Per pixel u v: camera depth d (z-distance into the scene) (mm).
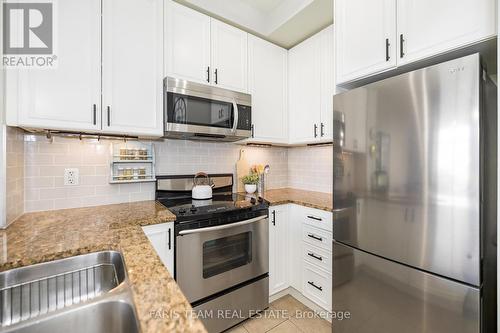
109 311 688
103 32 1431
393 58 1247
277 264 1984
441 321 1008
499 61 858
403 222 1120
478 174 906
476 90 909
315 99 2088
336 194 1453
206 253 1567
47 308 895
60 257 917
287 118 2363
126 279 778
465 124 935
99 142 1675
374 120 1237
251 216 1756
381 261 1216
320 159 2457
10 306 835
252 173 2391
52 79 1288
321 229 1789
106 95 1438
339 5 1521
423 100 1049
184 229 1460
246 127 1954
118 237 1069
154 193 1907
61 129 1351
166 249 1404
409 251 1103
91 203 1646
